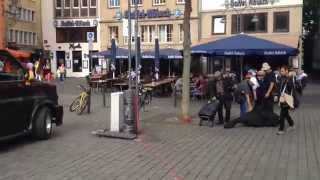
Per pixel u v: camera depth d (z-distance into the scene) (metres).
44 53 56.28
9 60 11.65
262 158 10.05
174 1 48.72
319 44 62.09
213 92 15.48
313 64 64.00
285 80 13.59
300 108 20.50
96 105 21.52
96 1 54.44
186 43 15.59
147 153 10.49
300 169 9.06
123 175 8.54
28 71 11.91
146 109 19.88
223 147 11.28
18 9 52.47
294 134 13.27
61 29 56.38
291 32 43.66
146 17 49.66
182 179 8.29
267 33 44.34
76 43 55.62
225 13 45.88
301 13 43.44
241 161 9.76
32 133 11.84
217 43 22.69
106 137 12.45
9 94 10.82
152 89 25.08
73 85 38.38
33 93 11.77
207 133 13.40
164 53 36.25
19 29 52.84
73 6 55.38
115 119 12.70
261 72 15.04
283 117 13.38
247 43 22.06
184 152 10.65
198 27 46.84
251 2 44.81
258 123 14.77
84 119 16.42
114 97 12.68
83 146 11.25
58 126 14.41
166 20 48.94
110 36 52.06
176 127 14.52
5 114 10.66
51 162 9.55
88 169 8.98
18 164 9.38
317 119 16.59
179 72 44.78
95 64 54.00
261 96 14.88
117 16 51.28
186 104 15.65
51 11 56.41
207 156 10.23
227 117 15.54
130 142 11.82
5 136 10.75
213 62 40.75
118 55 36.25
